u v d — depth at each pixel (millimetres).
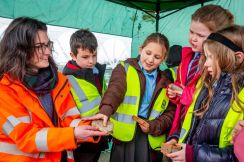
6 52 1299
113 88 1741
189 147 1317
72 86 1858
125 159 1822
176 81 1854
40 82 1331
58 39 3779
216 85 1340
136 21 4301
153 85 1838
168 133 1857
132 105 1780
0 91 1241
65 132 1265
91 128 1328
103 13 4105
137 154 1813
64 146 1260
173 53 2730
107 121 1491
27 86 1279
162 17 4082
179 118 1686
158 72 1896
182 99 1618
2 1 3492
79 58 1973
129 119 1777
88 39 1974
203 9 1611
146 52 1766
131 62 1852
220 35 1284
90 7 4016
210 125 1300
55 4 3801
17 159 1254
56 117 1383
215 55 1281
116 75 1808
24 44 1280
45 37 1340
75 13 3932
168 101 1857
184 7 3938
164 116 1826
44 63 1342
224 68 1285
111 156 1879
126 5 3930
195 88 1589
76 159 1988
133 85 1791
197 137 1358
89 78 1977
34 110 1278
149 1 3848
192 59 1787
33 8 3684
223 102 1279
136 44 4340
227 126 1245
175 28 4285
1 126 1232
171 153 1338
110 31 4180
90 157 2004
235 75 1253
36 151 1262
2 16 3496
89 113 1857
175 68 2191
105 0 3797
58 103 1389
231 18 1623
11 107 1238
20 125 1230
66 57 3818
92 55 1985
